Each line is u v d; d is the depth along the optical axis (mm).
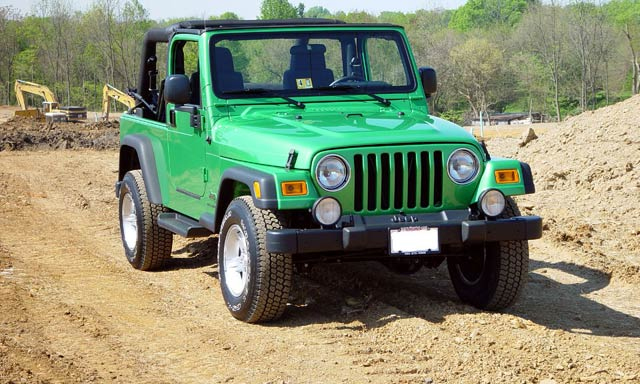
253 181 6402
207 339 6500
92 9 88750
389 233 6359
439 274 8570
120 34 85688
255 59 7590
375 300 7438
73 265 9188
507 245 6840
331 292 7793
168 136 8312
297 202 6277
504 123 77375
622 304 7641
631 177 12477
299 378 5625
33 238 10703
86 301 7688
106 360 6059
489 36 96750
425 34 94688
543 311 7375
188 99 7422
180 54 8375
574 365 5859
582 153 14023
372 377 5625
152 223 8633
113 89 40000
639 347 6383
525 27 88500
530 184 6707
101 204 13500
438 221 6527
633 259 9164
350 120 7129
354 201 6449
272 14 62906
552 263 8992
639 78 78625
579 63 82625
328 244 6293
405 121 7121
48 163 20703
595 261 8953
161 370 5852
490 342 6293
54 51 97750
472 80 82750
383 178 6512
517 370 5746
